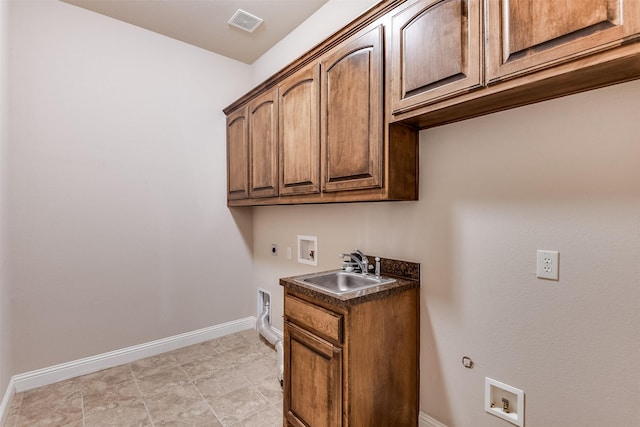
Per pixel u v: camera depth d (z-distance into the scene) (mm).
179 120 2852
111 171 2508
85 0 2283
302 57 1997
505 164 1384
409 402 1680
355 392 1427
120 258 2559
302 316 1662
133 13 2445
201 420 1839
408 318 1665
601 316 1146
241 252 3270
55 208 2279
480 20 1151
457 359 1567
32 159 2188
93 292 2439
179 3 2326
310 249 2572
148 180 2689
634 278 1078
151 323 2715
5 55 1983
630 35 844
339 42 1753
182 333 2887
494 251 1427
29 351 2188
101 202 2469
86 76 2391
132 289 2617
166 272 2793
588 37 917
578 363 1198
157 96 2729
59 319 2301
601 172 1139
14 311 2127
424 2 1326
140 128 2643
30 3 2180
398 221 1841
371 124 1558
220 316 3131
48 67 2242
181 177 2867
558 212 1239
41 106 2217
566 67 969
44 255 2242
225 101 3135
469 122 1505
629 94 1077
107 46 2480
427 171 1676
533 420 1315
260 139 2502
